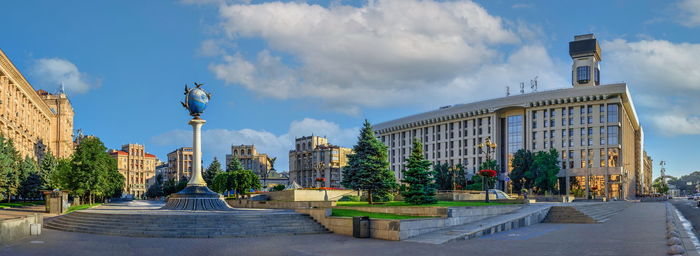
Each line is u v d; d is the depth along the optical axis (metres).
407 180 50.09
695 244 27.22
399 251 26.64
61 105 131.50
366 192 63.97
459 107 173.25
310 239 32.56
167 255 24.97
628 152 166.12
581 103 147.75
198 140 52.75
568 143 149.25
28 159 83.88
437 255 25.14
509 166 162.50
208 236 33.44
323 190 63.19
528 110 158.38
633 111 163.50
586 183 144.25
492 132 164.25
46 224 41.72
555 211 52.75
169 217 36.19
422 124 188.62
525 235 35.81
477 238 33.66
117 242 30.12
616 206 71.88
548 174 137.38
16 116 92.56
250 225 35.34
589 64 159.62
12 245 27.53
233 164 121.12
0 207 65.19
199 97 52.62
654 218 51.38
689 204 91.69
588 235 35.09
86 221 38.31
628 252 25.44
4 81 84.44
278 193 64.62
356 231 33.62
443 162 178.88
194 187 51.12
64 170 74.50
